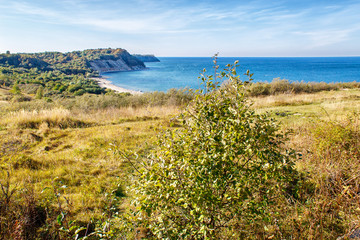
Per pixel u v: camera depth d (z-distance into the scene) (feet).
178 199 8.56
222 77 9.29
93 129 35.76
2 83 246.88
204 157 7.99
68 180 18.97
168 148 8.96
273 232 11.12
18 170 20.21
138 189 8.96
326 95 63.62
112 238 10.65
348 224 11.16
